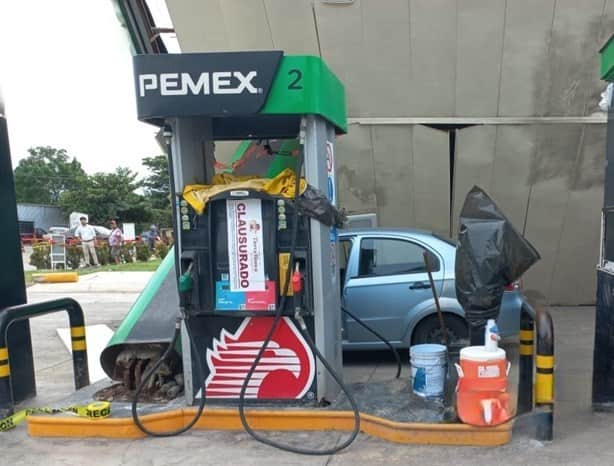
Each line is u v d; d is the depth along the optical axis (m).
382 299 5.82
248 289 4.15
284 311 4.13
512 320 5.62
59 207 47.25
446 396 4.33
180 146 4.26
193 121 4.57
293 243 4.03
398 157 8.48
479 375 3.76
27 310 4.72
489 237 3.91
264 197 4.07
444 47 7.38
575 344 6.82
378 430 3.96
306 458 3.69
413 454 3.68
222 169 5.65
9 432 4.32
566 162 8.23
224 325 4.30
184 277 4.13
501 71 7.53
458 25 7.15
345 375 5.66
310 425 4.11
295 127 5.10
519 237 4.01
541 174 8.40
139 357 4.81
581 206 8.63
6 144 5.01
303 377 4.25
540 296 8.36
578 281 9.41
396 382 4.86
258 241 4.12
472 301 3.94
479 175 8.55
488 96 7.79
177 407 4.36
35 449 3.97
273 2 7.29
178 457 3.78
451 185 8.76
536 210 8.82
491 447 3.74
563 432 4.00
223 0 7.39
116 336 4.87
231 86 3.92
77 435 4.16
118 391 4.84
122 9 8.63
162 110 3.98
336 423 4.09
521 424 4.08
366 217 7.50
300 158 4.02
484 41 7.27
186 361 4.36
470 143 8.26
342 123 4.84
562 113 7.80
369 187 8.88
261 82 3.91
